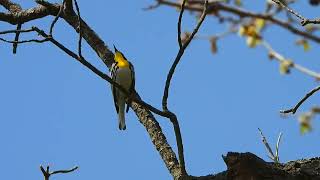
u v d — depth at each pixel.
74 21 11.99
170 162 8.84
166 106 8.06
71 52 8.41
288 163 7.52
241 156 7.31
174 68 8.06
